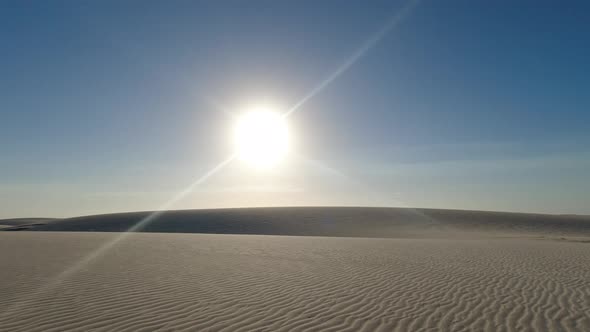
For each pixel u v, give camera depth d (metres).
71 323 7.27
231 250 19.36
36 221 107.12
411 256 17.91
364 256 17.69
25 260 14.70
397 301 9.40
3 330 6.81
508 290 10.69
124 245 20.98
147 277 11.75
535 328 7.57
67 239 24.38
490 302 9.39
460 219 60.62
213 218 61.78
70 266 13.47
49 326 7.07
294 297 9.61
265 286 10.81
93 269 12.94
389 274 13.02
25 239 23.97
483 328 7.54
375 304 9.10
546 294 10.27
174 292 9.87
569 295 10.17
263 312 8.28
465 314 8.41
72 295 9.33
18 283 10.55
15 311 7.96
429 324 7.72
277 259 16.31
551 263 15.96
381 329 7.38
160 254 17.31
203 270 13.23
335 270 13.70
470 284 11.44
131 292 9.77
